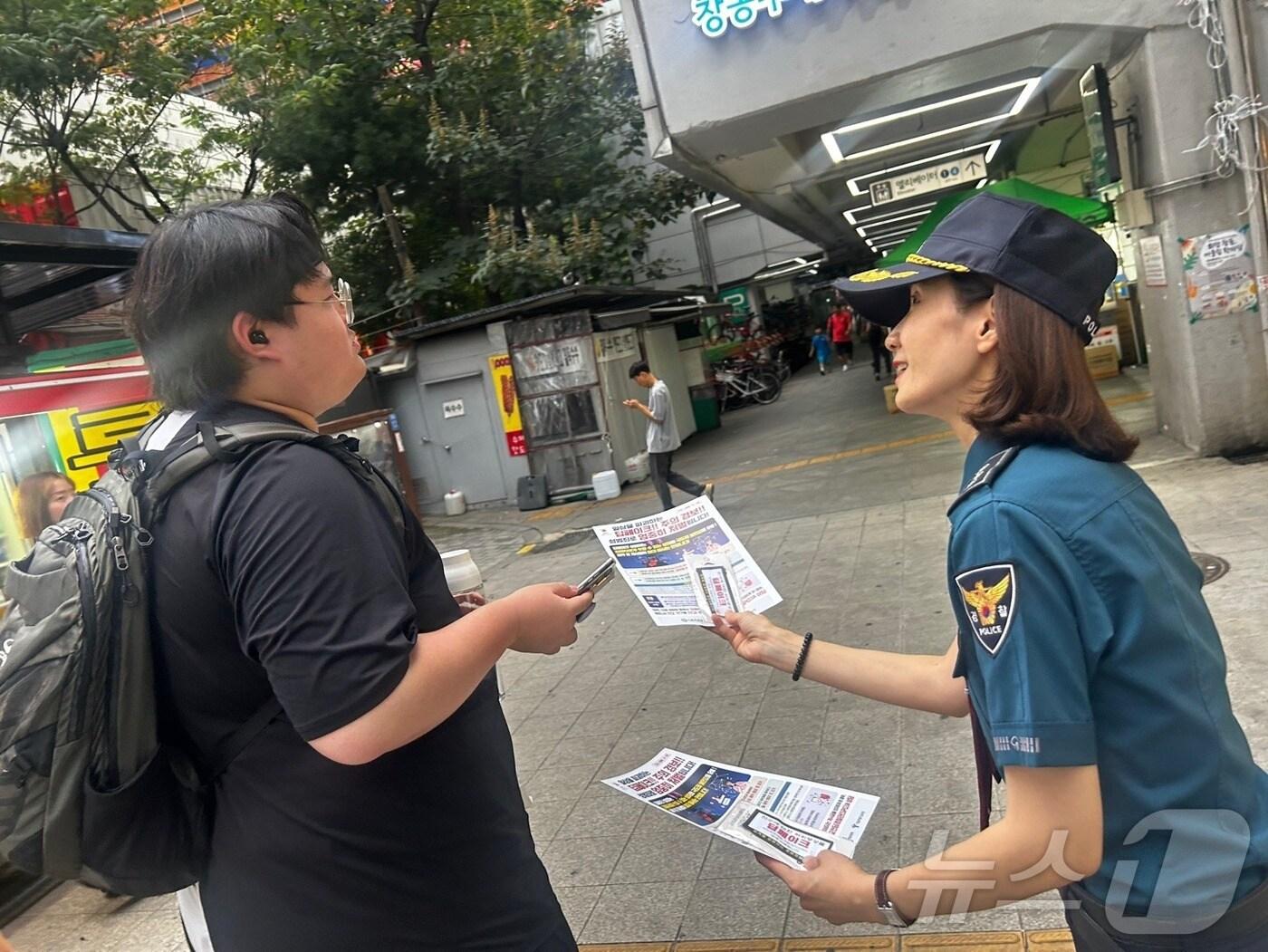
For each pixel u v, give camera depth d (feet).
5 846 4.12
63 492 13.93
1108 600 3.63
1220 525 17.70
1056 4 21.49
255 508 3.92
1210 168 21.84
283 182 47.96
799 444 41.04
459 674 4.01
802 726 13.19
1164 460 23.48
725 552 6.15
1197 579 4.07
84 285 15.53
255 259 4.29
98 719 4.07
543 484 40.27
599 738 14.28
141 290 4.40
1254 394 22.49
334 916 4.33
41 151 37.81
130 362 15.70
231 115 47.57
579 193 51.08
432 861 4.45
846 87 22.61
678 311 50.44
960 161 34.86
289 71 44.80
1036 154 44.39
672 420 30.76
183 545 4.09
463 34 47.98
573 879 10.60
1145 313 26.81
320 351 4.58
